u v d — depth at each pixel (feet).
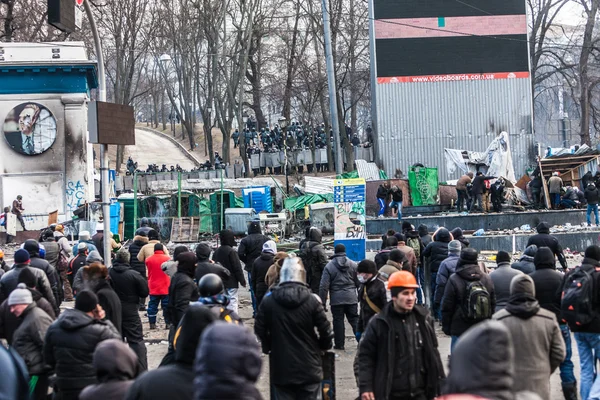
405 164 212.23
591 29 268.00
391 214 184.65
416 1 211.20
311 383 39.99
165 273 80.23
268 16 294.05
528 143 214.07
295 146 272.10
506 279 52.08
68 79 192.03
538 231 71.67
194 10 319.47
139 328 57.06
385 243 76.69
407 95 212.02
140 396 23.97
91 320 37.11
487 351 18.81
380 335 35.50
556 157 189.37
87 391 25.84
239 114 271.90
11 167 191.42
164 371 24.47
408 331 35.45
